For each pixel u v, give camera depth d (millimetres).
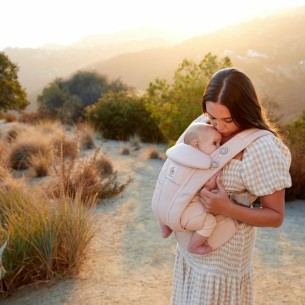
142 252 4578
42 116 19594
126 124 13695
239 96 1824
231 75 1845
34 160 8234
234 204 1863
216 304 2002
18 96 28734
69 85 32219
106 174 8109
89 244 4445
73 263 3932
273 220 1869
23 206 4562
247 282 2096
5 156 9016
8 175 7141
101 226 5367
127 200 6578
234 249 1981
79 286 3725
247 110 1848
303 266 4359
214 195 1857
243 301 2102
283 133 8562
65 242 3967
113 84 32812
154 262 4324
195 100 9656
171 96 10227
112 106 14109
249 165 1849
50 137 10055
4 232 3955
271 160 1829
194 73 10000
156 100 11141
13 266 3676
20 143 9219
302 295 3729
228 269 1993
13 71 28312
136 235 5094
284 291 3797
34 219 4043
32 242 3762
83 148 10977
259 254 4660
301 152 7500
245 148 1873
